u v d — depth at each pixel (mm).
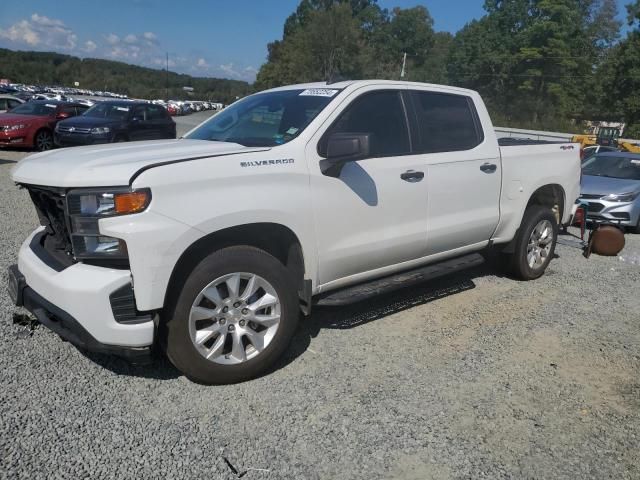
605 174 10883
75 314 3049
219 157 3348
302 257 3768
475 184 4938
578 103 61625
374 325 4562
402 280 4426
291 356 3943
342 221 3918
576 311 5148
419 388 3574
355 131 4082
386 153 4266
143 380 3504
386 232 4230
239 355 3453
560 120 61000
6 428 2932
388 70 70562
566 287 5895
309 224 3719
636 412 3420
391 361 3930
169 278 3098
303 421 3146
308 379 3623
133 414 3127
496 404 3432
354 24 69375
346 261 4023
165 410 3188
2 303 4492
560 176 5977
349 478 2711
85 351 3811
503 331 4570
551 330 4652
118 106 16406
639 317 5102
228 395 3383
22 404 3154
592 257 7473
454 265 4910
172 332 3236
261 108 4371
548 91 62344
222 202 3260
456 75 69812
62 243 3482
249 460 2797
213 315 3352
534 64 63094
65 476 2600
